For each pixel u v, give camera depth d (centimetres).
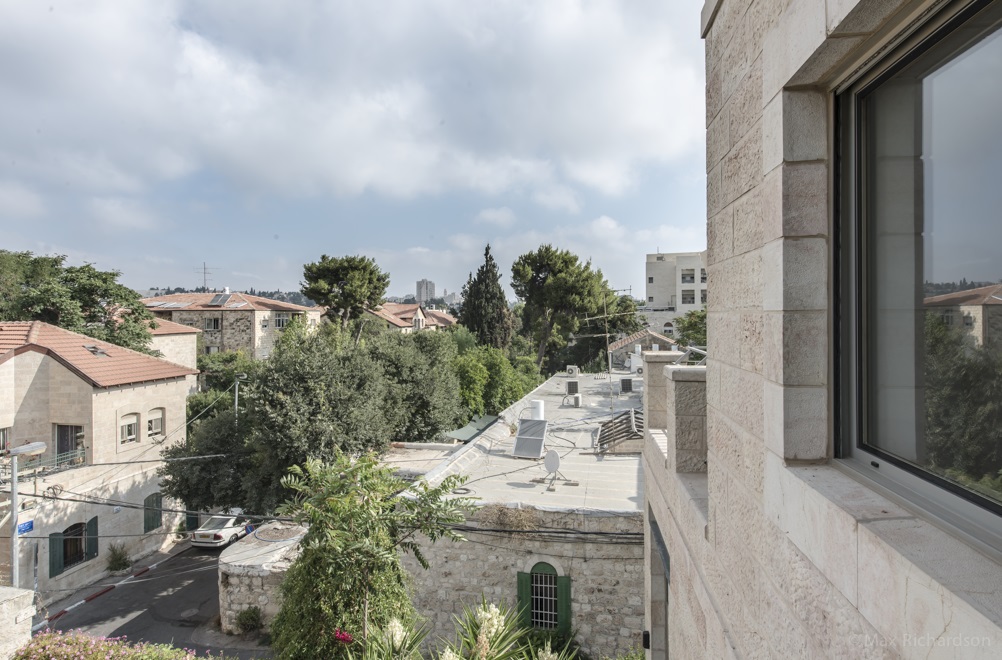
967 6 132
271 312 4778
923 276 155
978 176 132
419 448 2039
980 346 131
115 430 1914
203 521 2038
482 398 3197
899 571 126
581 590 903
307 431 1609
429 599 946
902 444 164
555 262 4334
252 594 1158
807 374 194
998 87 124
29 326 2027
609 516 903
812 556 171
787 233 195
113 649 621
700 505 341
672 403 433
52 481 1590
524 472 1199
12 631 580
